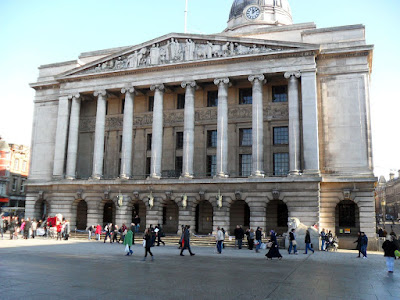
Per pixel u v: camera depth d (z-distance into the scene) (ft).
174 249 119.85
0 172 273.75
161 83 167.84
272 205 156.97
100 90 177.99
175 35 167.63
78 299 45.24
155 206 159.43
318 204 138.92
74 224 174.50
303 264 85.25
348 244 139.54
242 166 164.96
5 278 57.93
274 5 256.11
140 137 181.68
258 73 154.71
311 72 148.66
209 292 51.26
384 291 54.29
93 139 189.67
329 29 155.63
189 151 159.33
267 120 162.09
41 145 193.06
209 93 175.22
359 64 149.79
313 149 143.54
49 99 196.03
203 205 168.96
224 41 160.86
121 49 192.75
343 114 148.77
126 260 86.48
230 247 131.64
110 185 167.73
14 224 148.97
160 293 49.90
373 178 139.95
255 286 56.29
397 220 465.47
